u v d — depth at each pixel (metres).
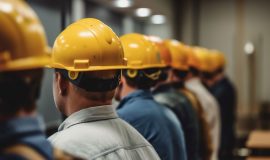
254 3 10.54
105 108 1.72
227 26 10.69
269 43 10.48
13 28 1.05
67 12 4.31
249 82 10.53
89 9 6.42
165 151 2.32
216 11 10.73
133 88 2.45
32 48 1.07
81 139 1.60
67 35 1.78
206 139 3.69
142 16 8.52
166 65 3.11
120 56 1.78
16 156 0.99
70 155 1.09
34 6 4.51
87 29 1.77
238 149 8.97
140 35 2.64
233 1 10.64
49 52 1.13
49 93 4.79
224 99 6.11
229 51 10.66
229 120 6.16
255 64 10.52
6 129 1.01
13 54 1.04
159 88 3.10
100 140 1.62
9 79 1.03
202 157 3.69
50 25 4.71
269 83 10.47
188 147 3.15
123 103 2.42
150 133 2.30
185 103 3.14
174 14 9.76
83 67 1.70
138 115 2.32
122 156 1.64
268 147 5.45
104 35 1.77
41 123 1.08
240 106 10.55
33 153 1.01
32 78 1.06
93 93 1.70
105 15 7.24
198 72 4.27
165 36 9.66
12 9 1.05
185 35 10.60
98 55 1.73
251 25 10.55
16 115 1.04
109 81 1.72
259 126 10.37
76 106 1.71
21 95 1.04
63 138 1.62
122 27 8.23
